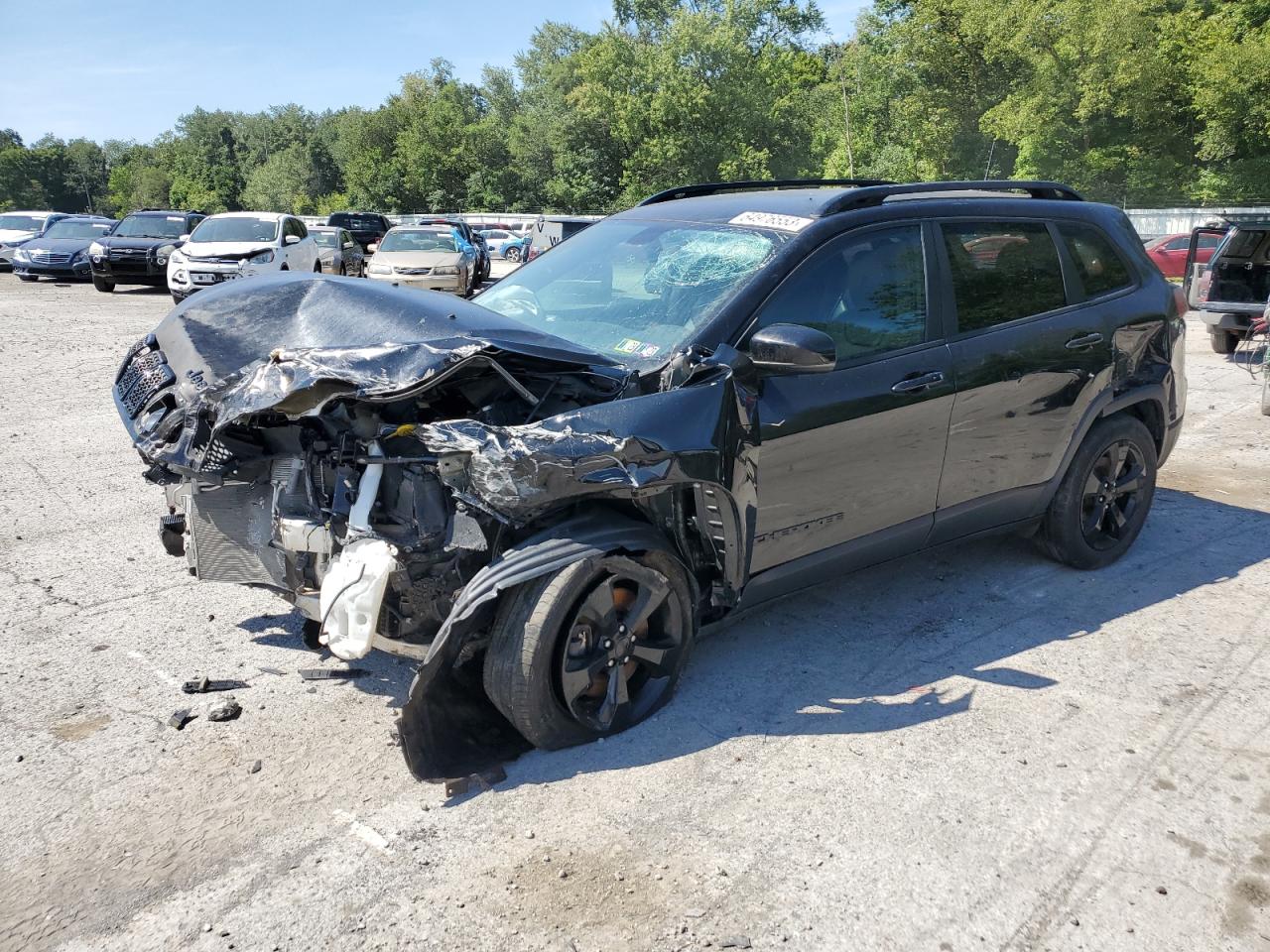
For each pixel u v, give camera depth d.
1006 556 5.32
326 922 2.57
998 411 4.35
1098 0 35.19
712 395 3.36
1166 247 23.56
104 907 2.61
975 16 38.62
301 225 20.88
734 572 3.52
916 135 44.44
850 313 3.91
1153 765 3.37
